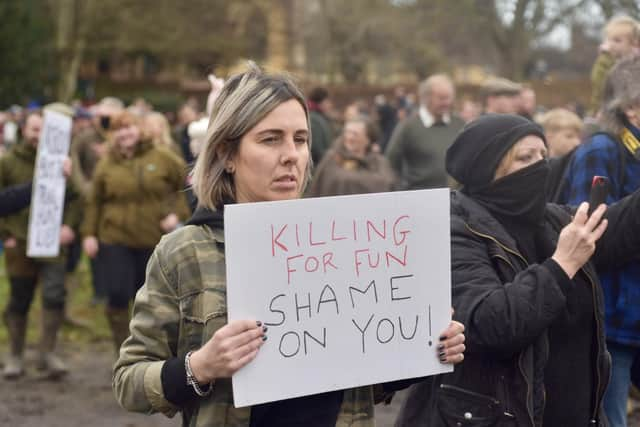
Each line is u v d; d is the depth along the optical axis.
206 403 3.41
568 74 51.34
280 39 59.59
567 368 4.60
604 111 5.75
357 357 3.52
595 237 4.23
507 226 4.63
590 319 4.63
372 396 3.65
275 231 3.36
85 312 14.19
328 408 3.53
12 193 9.90
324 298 3.45
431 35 41.03
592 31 34.59
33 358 12.04
